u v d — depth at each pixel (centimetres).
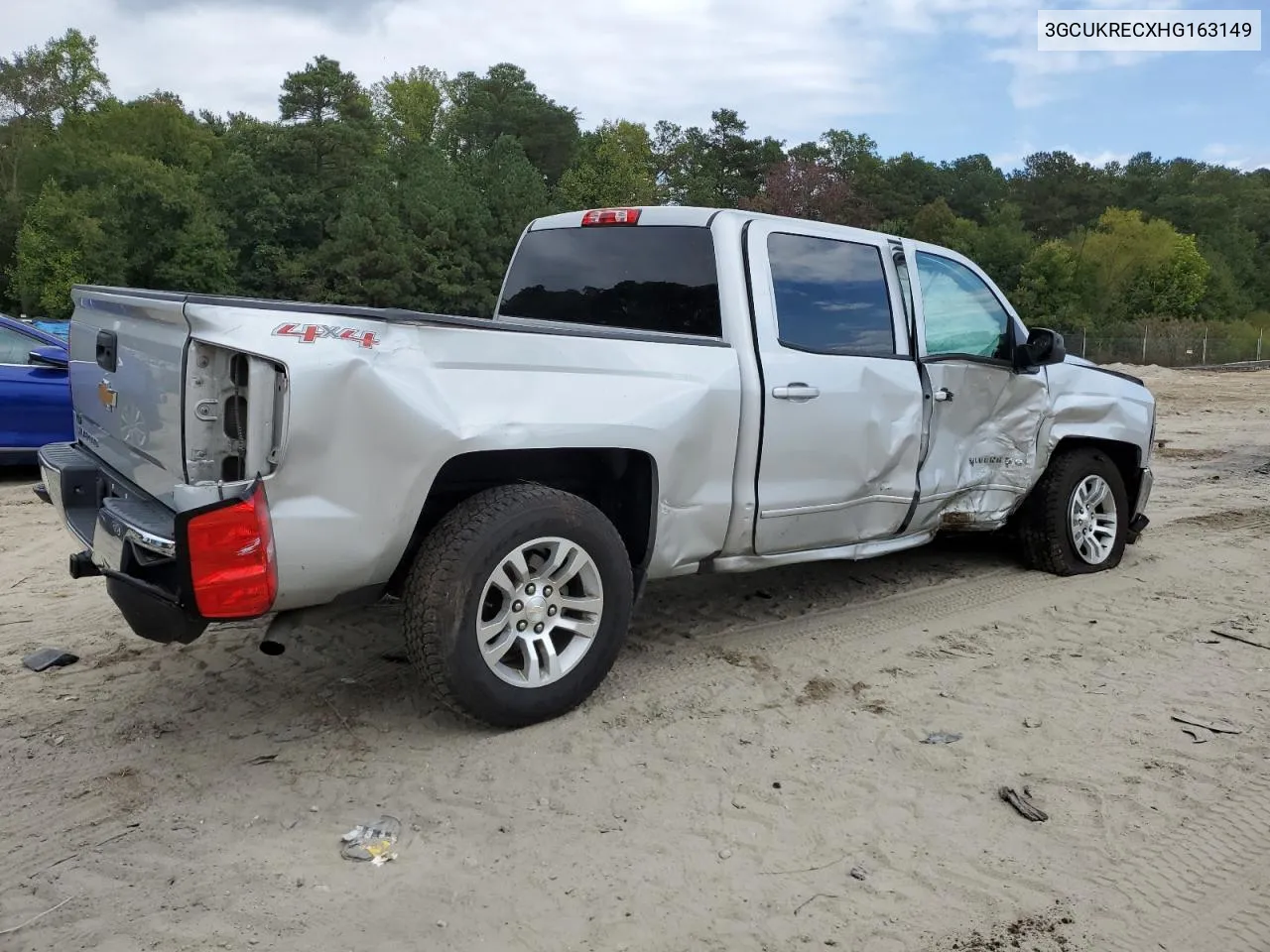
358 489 327
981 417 543
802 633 498
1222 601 562
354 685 421
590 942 262
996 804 335
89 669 439
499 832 313
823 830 317
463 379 347
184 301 316
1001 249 6525
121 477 387
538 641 380
